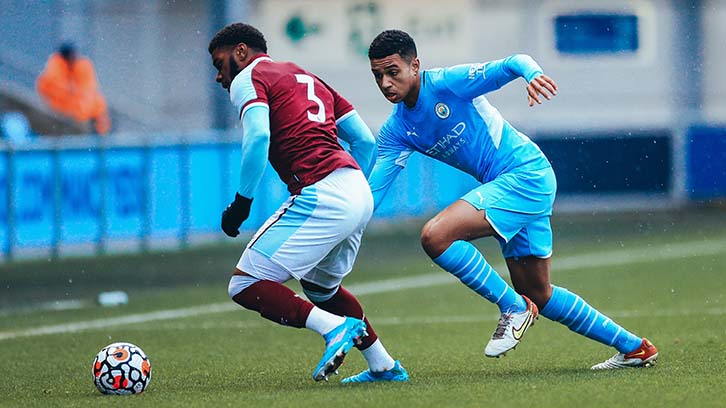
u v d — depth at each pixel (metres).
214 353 28.44
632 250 52.91
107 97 68.50
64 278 46.22
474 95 22.20
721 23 71.62
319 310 20.58
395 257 52.38
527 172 22.30
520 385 20.81
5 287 43.94
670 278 43.38
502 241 22.16
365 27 71.06
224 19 68.25
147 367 21.70
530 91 21.19
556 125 71.25
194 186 57.06
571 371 23.20
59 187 52.81
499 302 21.98
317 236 20.70
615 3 71.56
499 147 22.52
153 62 68.81
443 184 65.06
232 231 20.67
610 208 71.31
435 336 30.97
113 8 68.88
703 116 71.81
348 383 22.22
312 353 28.17
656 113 71.62
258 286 20.75
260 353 28.33
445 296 40.19
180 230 56.66
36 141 52.16
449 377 22.73
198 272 47.75
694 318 32.97
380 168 23.11
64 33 68.94
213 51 21.33
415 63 22.23
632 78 71.69
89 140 53.66
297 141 20.84
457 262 21.64
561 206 70.88
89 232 53.78
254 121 20.16
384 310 36.97
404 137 22.97
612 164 71.31
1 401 21.48
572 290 40.78
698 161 71.69
